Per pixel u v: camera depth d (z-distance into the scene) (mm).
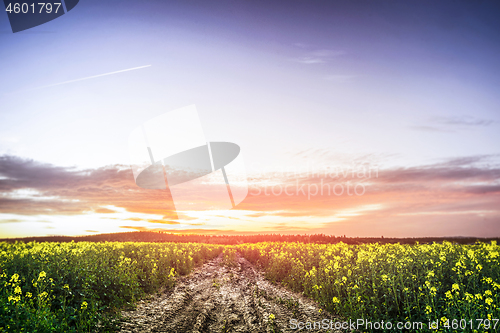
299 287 13289
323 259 14672
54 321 6852
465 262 9727
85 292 8867
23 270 10383
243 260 27547
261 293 12766
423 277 9172
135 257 16328
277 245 26375
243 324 8641
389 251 13625
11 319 6211
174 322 8500
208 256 27609
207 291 13188
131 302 9812
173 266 17219
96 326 7473
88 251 15172
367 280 10250
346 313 8602
